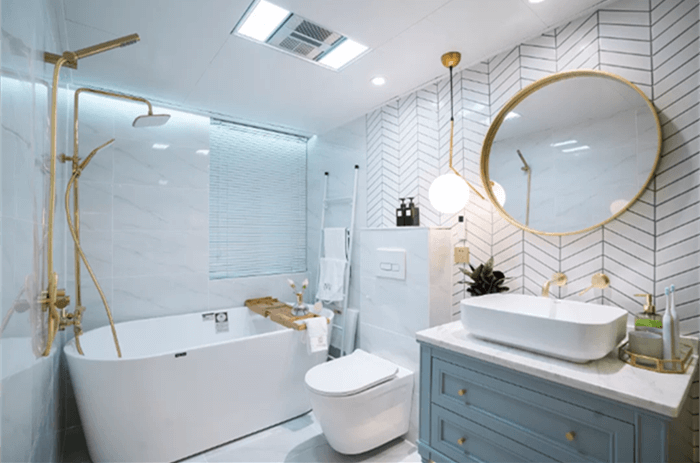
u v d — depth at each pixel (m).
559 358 1.34
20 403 0.93
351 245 3.05
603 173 1.62
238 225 3.39
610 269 1.60
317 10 1.68
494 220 2.06
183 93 2.63
